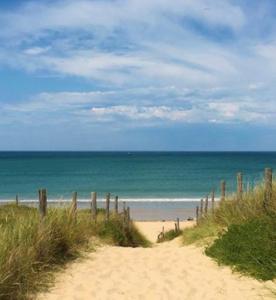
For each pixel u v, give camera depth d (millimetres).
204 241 11500
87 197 48812
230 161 145375
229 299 7039
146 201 44844
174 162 138750
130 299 7207
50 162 137875
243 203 11984
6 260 7129
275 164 122562
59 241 9398
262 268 7930
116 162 139000
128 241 14461
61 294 7367
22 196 50500
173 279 8273
